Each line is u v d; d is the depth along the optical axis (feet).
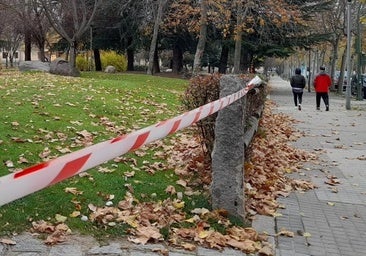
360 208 19.03
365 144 34.96
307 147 33.06
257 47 96.12
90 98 38.83
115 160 21.01
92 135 26.43
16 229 13.48
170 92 56.65
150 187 18.25
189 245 13.56
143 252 13.01
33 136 23.84
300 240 15.14
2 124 25.31
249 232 14.90
